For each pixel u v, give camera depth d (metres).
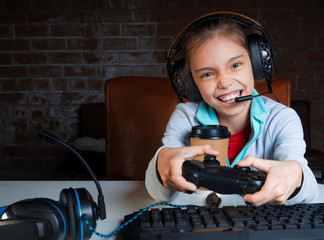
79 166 2.48
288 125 0.89
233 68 0.78
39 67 3.02
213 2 2.94
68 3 2.96
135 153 1.28
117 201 0.72
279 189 0.51
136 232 0.48
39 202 0.44
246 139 0.97
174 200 0.72
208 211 0.54
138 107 1.29
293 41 2.99
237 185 0.51
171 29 2.97
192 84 0.91
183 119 0.99
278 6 2.96
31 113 3.06
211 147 0.68
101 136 2.90
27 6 2.96
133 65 3.01
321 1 2.95
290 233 0.47
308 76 3.02
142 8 2.96
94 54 3.01
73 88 3.04
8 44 3.00
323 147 3.06
